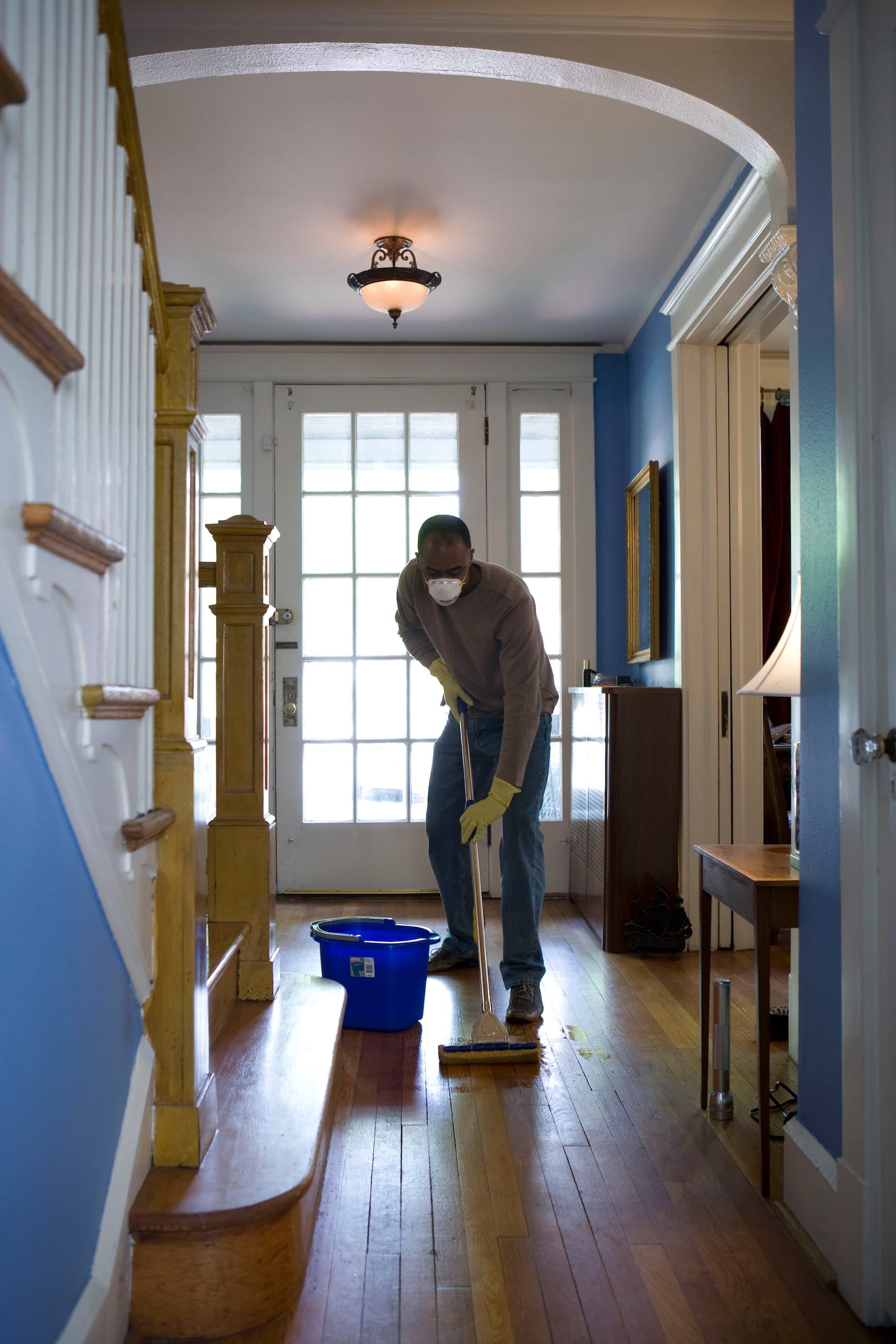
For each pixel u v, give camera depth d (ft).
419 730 15.75
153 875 5.32
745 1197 6.36
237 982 8.38
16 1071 3.45
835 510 5.93
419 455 15.93
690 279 11.78
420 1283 5.38
